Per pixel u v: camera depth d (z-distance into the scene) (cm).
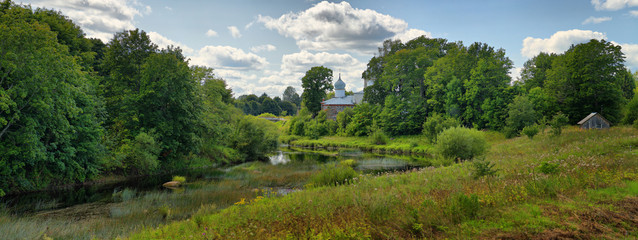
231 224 832
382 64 7950
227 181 2034
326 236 630
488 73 5012
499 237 550
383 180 1346
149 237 827
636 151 1402
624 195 725
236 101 6041
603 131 2611
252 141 3928
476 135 2711
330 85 9238
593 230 546
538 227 569
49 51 1603
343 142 6175
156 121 2647
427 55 6544
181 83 2753
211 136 3291
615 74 4216
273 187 1833
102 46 3512
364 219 707
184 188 1866
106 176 2238
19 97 1518
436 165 2470
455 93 5238
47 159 1748
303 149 5672
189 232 805
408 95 6159
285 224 747
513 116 4234
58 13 2606
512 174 1080
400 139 5584
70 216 1257
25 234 971
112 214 1270
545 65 6100
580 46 4325
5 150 1528
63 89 1673
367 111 6981
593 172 938
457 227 614
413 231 627
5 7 1900
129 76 2780
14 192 1692
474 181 1060
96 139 2081
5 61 1422
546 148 2316
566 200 718
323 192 1177
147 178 2314
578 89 4372
